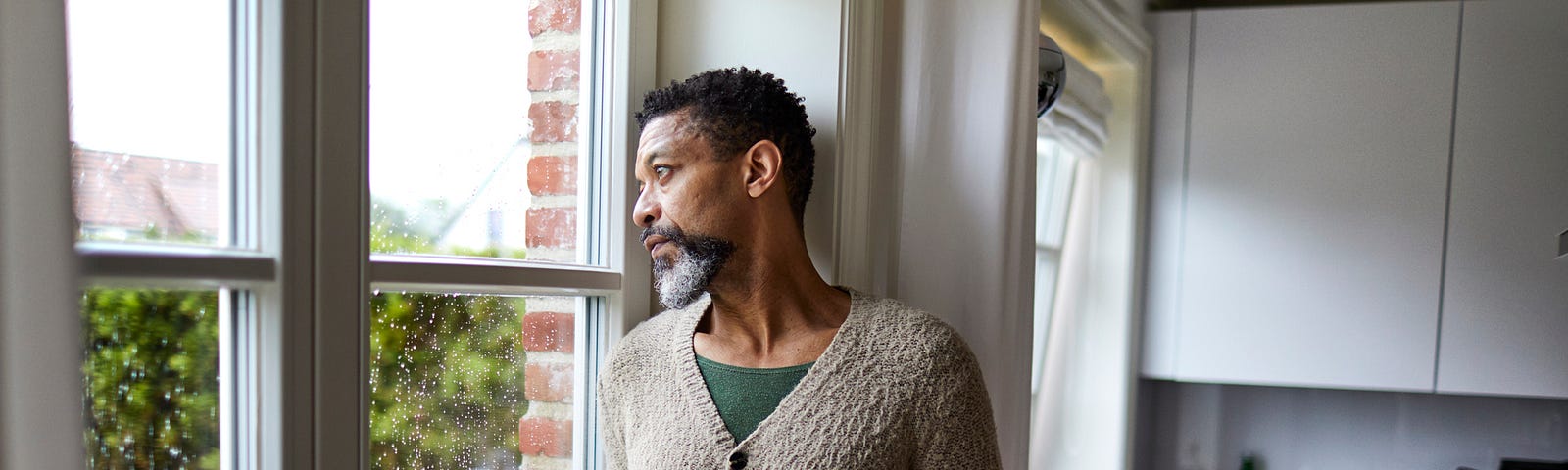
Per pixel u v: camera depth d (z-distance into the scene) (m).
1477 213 2.50
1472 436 2.88
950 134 1.50
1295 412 3.04
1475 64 2.49
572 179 1.35
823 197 1.41
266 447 0.89
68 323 0.57
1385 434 2.96
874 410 1.14
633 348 1.28
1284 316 2.65
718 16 1.46
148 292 0.81
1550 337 2.46
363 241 0.96
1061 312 2.75
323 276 0.92
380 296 1.03
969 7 1.49
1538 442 2.83
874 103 1.49
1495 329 2.50
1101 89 2.50
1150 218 2.76
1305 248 2.63
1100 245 2.70
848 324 1.19
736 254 1.18
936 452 1.15
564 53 1.33
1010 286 1.49
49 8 0.55
